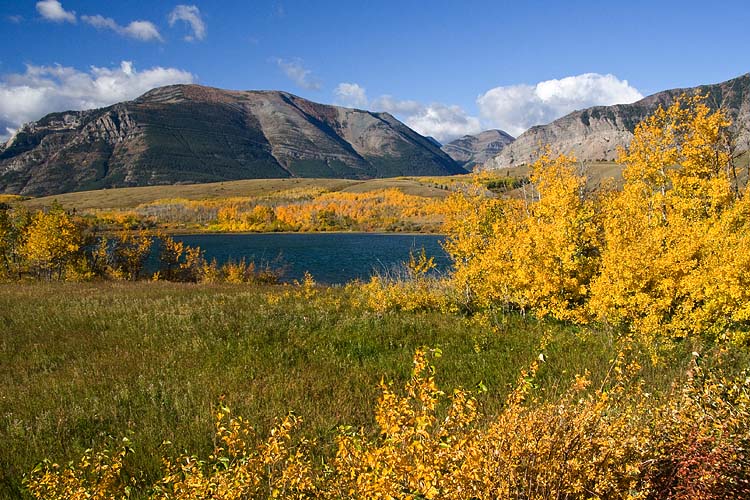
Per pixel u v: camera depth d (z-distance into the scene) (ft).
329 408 25.11
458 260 58.75
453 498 10.40
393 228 447.83
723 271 31.96
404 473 10.59
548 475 10.75
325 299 60.54
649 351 30.99
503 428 11.62
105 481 13.97
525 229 51.57
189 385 28.50
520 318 48.73
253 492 12.73
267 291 77.36
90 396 27.94
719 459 11.47
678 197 49.85
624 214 50.90
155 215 526.16
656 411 14.53
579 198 50.78
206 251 269.44
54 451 21.35
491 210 64.08
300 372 31.68
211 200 655.76
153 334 42.47
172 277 148.87
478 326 44.37
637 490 11.70
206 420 23.35
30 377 32.94
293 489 13.19
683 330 33.88
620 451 11.62
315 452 19.97
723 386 14.96
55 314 53.52
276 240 361.30
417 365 11.97
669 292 34.53
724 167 50.42
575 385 14.01
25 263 129.39
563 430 11.66
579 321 42.47
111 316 51.55
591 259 45.47
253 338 39.86
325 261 214.90
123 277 137.59
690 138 51.11
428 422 11.01
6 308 58.08
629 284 35.40
